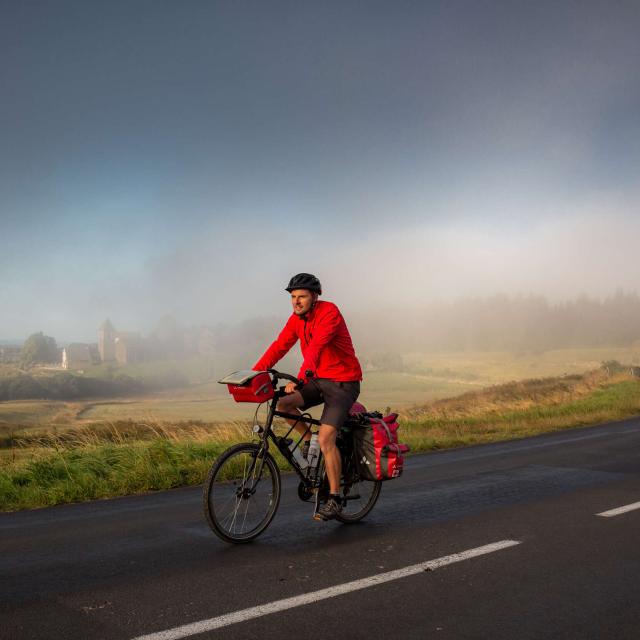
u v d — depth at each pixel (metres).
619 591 3.83
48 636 3.18
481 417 18.38
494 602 3.64
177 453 9.36
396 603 3.62
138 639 3.14
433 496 6.94
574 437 13.30
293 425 5.36
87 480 7.71
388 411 5.75
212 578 4.07
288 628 3.28
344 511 5.64
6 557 4.68
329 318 5.00
